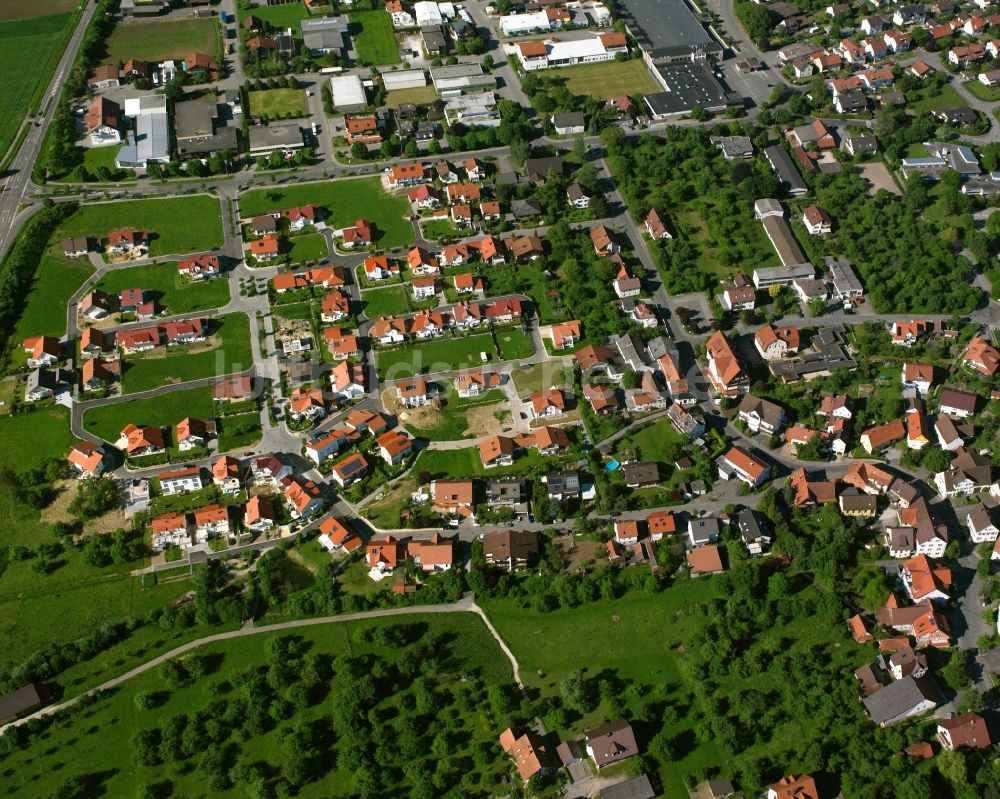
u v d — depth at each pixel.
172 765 189.50
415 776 186.25
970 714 188.62
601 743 186.75
